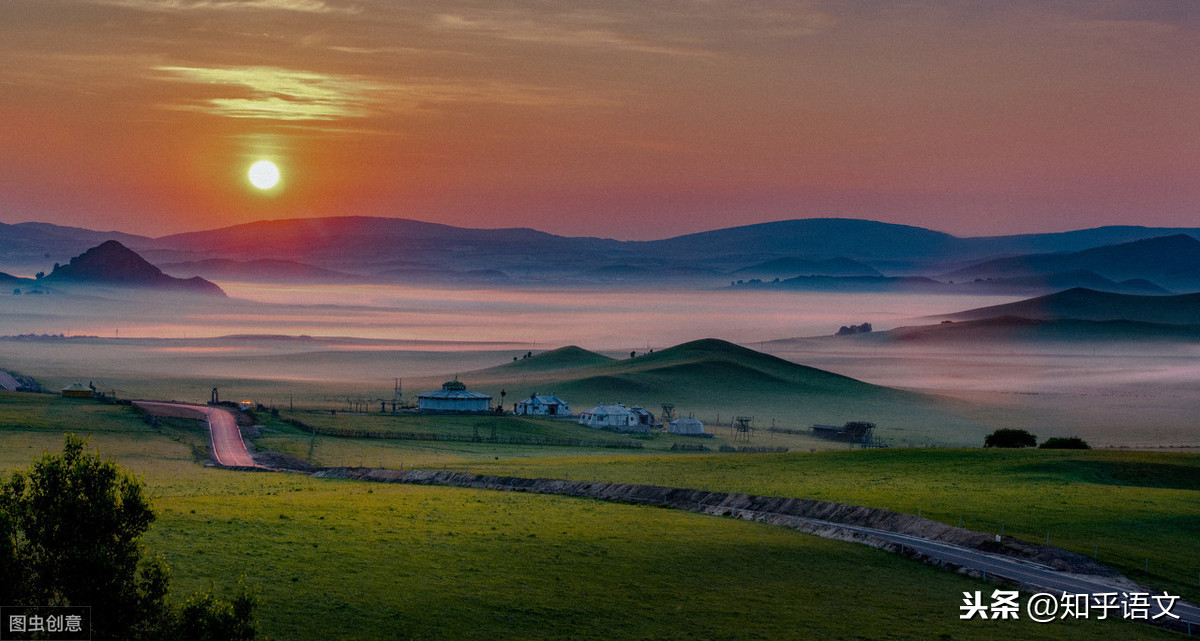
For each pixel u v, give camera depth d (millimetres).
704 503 95688
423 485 116188
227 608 40594
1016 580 63938
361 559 64125
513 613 54688
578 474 116938
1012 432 176750
